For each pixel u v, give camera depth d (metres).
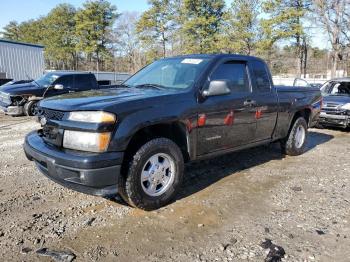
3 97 12.61
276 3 36.38
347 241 3.32
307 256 3.05
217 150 4.69
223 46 40.69
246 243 3.27
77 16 63.56
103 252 3.10
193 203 4.18
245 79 5.14
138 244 3.24
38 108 4.12
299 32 35.44
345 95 10.38
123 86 4.94
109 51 67.00
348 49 34.28
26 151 4.09
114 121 3.47
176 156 4.07
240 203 4.21
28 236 3.35
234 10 39.22
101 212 3.91
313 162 6.17
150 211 3.95
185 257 3.04
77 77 13.25
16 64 25.44
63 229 3.50
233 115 4.76
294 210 4.02
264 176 5.27
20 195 4.38
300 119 6.54
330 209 4.05
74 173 3.43
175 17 52.94
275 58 44.78
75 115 3.53
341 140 8.51
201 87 4.37
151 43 55.12
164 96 4.00
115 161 3.45
